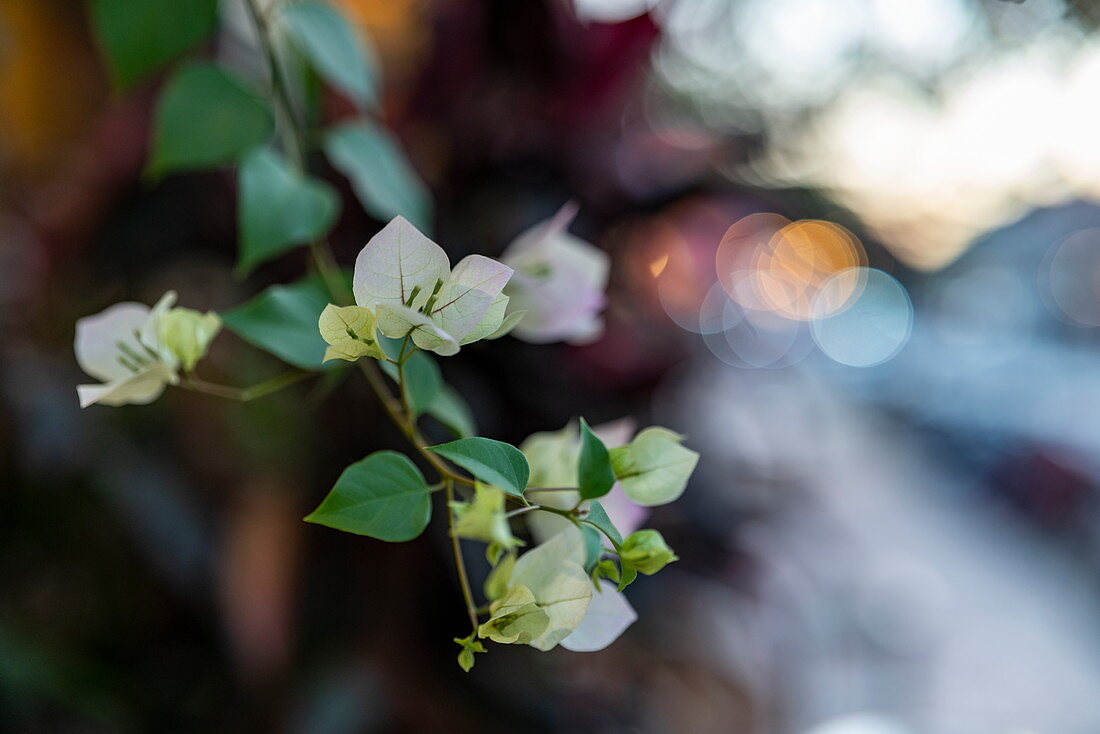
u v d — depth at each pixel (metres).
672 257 1.09
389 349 0.43
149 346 0.51
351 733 0.82
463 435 0.54
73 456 0.88
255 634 0.84
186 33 0.58
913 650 2.53
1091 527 4.03
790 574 1.66
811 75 3.42
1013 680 2.67
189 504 0.92
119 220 0.97
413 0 1.16
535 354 0.97
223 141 0.60
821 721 1.88
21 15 1.02
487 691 0.93
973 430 5.29
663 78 1.49
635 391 1.03
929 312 10.33
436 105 0.99
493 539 0.47
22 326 0.95
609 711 1.00
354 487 0.43
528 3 0.94
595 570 0.46
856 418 6.74
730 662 1.11
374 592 0.92
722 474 1.22
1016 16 4.20
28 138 1.07
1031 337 6.30
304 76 0.70
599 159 1.00
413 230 0.40
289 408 0.93
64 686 0.83
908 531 4.03
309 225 0.59
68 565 0.94
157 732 0.88
